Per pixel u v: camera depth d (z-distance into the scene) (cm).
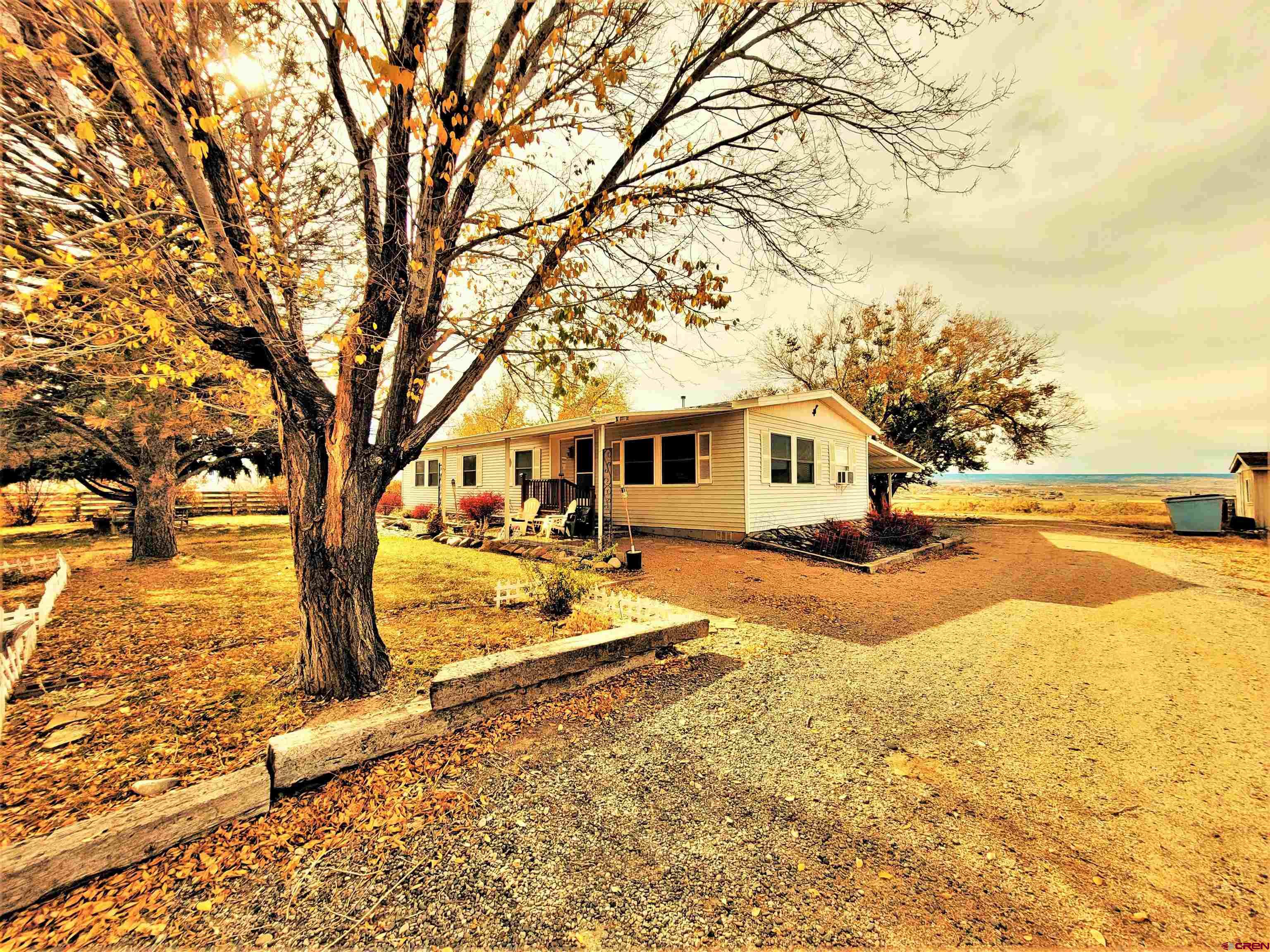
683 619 530
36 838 208
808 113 468
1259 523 1680
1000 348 2203
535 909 200
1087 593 816
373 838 241
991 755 324
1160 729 359
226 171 314
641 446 1405
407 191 363
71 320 318
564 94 372
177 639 538
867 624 631
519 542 1173
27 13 235
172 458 1089
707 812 263
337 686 393
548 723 361
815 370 2536
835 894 208
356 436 389
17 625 467
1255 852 233
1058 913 198
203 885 209
